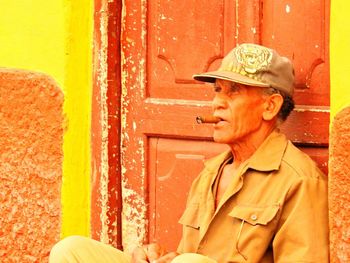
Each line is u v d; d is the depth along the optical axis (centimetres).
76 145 604
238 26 562
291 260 467
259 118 498
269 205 479
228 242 490
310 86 530
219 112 500
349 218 466
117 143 604
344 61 467
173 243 590
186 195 584
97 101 602
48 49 600
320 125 525
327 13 524
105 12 596
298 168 482
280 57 502
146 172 598
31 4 605
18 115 613
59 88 598
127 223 606
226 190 494
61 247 494
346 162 466
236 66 496
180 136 584
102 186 603
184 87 582
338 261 470
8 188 621
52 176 608
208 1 573
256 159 492
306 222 470
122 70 602
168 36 587
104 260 500
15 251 623
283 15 542
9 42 614
